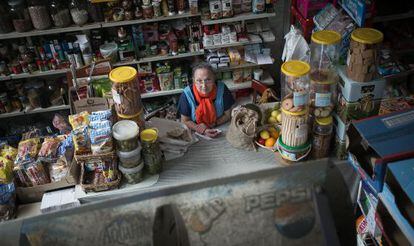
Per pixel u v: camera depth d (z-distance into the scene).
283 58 3.26
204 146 2.82
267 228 1.04
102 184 2.48
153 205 1.03
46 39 4.07
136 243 1.02
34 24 3.84
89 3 3.82
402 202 1.60
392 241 1.74
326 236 1.04
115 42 4.14
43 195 2.53
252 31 4.27
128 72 2.52
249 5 4.07
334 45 2.50
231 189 1.04
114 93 2.51
